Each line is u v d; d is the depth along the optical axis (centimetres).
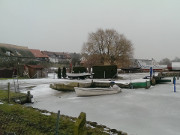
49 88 2666
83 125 611
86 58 5488
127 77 4419
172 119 1324
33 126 839
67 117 1092
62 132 805
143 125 1197
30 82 3228
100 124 1141
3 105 1227
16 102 1619
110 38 5450
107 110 1577
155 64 7812
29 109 1192
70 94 2381
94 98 2119
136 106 1720
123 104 1802
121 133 924
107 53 5469
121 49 5406
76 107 1681
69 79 3916
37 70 4256
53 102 1883
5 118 899
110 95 2316
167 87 3044
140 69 7112
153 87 3055
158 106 1714
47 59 8281
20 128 799
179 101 1927
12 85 2761
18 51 6147
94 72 4206
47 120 975
